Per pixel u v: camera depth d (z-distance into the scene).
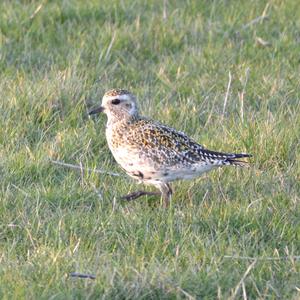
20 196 13.01
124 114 13.39
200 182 13.62
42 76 17.06
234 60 18.25
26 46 18.33
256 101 16.52
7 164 13.88
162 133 13.10
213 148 14.51
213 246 11.64
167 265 11.10
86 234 12.05
